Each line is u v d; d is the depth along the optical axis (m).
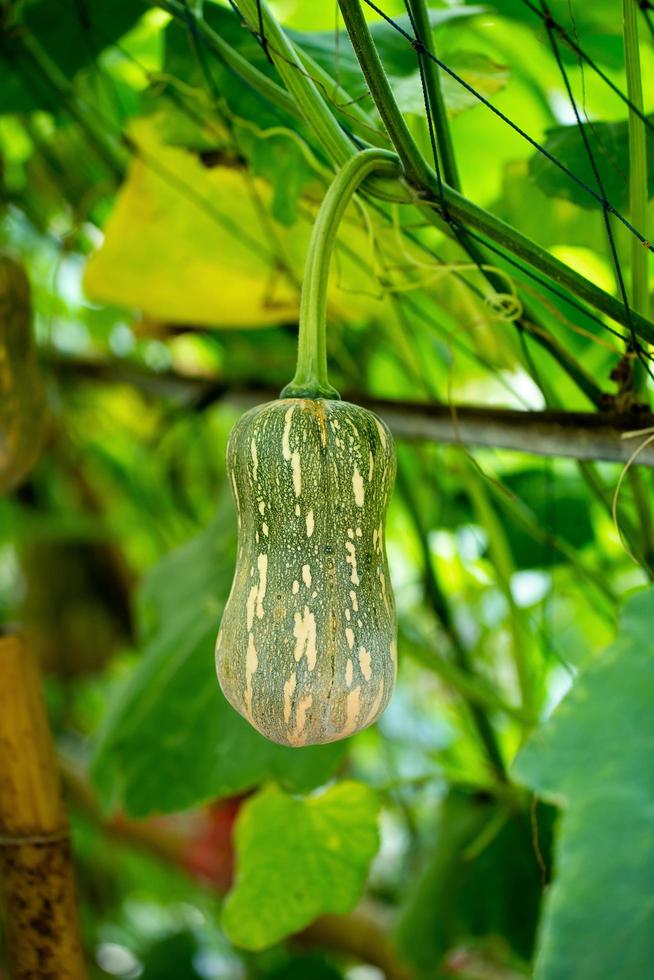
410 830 1.61
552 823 1.18
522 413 0.96
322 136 0.85
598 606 1.35
